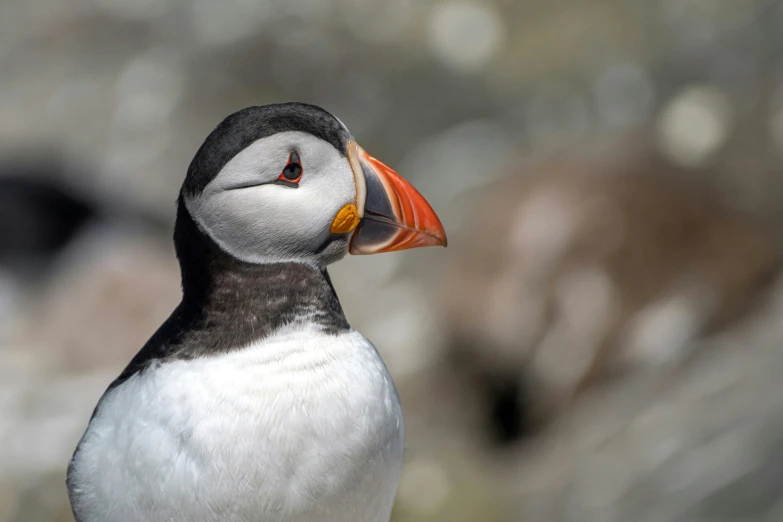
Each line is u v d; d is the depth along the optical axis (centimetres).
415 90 2170
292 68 2233
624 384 1373
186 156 2177
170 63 2297
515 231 1488
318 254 571
